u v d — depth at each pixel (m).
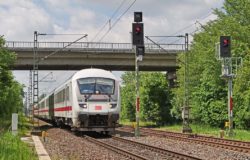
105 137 34.47
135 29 30.69
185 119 40.78
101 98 33.88
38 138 32.44
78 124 33.84
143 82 60.62
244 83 40.88
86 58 57.25
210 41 50.03
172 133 38.75
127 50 57.31
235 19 46.38
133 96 76.50
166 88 60.47
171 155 20.72
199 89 50.81
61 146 26.48
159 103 60.22
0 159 15.43
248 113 41.84
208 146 26.17
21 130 39.06
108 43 57.09
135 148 24.95
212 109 47.22
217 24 48.56
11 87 44.19
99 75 34.38
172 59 58.62
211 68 47.78
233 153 22.16
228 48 31.92
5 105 43.72
